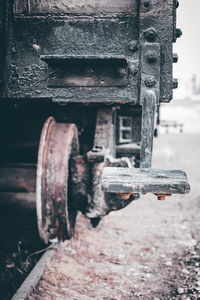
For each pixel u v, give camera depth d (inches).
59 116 154.6
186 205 253.4
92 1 89.2
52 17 90.7
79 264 139.1
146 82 85.5
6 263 135.3
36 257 141.6
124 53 89.0
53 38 91.0
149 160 84.4
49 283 118.7
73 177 122.0
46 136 121.0
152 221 210.8
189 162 490.3
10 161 168.1
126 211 230.4
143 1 85.6
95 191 119.5
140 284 126.6
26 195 159.5
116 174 76.2
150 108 83.4
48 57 82.8
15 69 92.1
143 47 85.7
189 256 149.9
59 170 117.6
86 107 148.1
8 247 147.6
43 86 91.4
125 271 137.4
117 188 70.0
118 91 88.2
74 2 89.7
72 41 90.6
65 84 89.0
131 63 88.3
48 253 137.5
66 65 88.6
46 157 119.2
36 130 157.5
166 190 69.2
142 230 191.8
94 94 88.7
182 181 70.4
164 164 470.3
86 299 113.4
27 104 140.9
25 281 113.6
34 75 91.7
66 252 145.0
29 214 166.7
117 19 88.9
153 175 75.6
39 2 90.6
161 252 158.1
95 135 140.7
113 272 135.9
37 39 91.4
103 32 89.6
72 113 153.4
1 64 92.4
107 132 140.3
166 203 259.9
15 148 160.9
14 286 120.3
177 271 136.3
